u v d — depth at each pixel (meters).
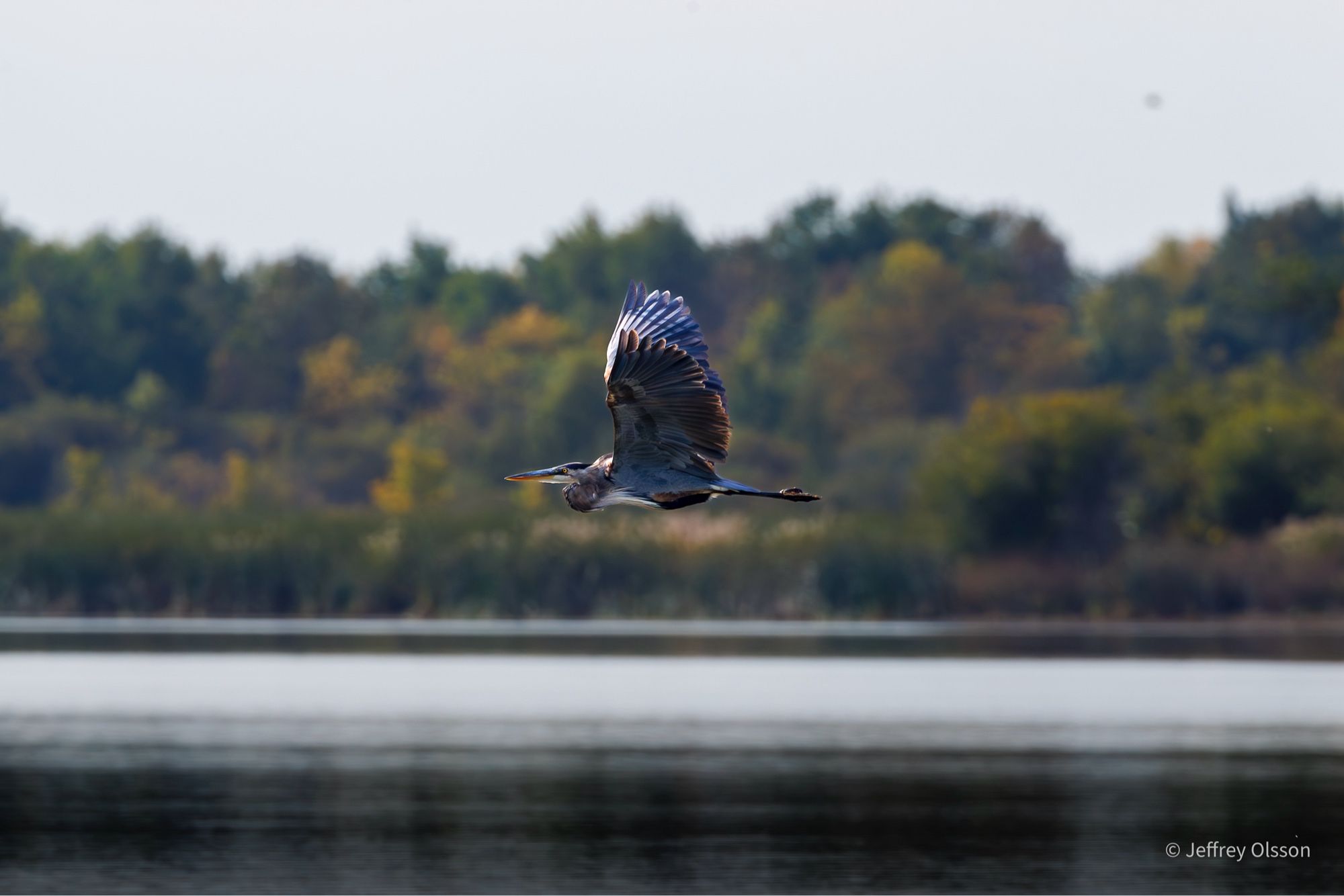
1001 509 65.88
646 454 13.20
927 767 29.67
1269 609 61.00
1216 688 40.03
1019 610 61.03
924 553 60.56
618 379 12.97
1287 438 69.00
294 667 43.84
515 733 33.25
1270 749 31.50
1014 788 27.84
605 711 36.38
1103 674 42.91
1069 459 66.25
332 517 62.25
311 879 22.42
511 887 22.16
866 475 89.81
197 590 59.16
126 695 38.50
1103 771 29.31
